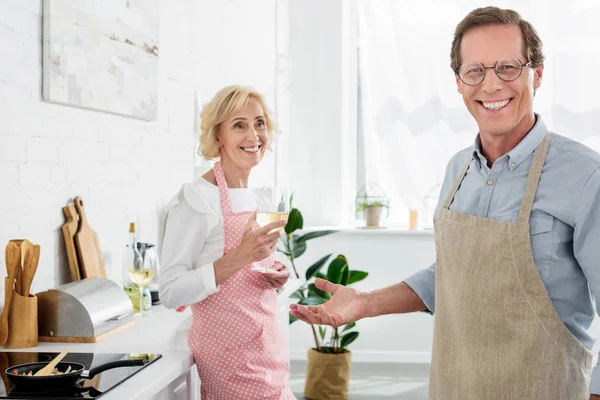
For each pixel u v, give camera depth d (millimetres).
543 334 1595
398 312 1951
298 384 4766
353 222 5609
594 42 5113
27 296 2020
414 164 5375
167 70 3189
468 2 5215
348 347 5344
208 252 2088
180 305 2027
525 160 1657
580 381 1615
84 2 2398
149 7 2918
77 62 2359
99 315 2143
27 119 2135
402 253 5242
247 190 2219
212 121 2166
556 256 1587
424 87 5324
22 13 2096
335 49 5422
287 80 5445
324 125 5473
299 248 4566
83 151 2449
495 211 1677
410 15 5301
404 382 4781
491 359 1647
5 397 1537
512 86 1604
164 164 3158
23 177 2123
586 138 5152
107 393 1607
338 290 1960
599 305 1518
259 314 2109
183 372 1951
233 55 4133
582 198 1544
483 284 1653
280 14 5211
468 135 5285
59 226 2312
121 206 2738
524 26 1618
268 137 2236
